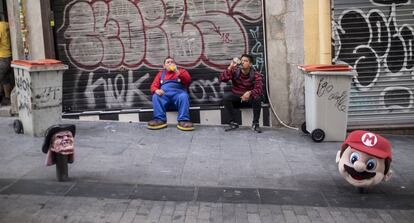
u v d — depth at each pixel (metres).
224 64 8.63
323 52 8.30
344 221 4.78
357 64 8.46
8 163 6.29
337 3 8.30
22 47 8.68
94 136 7.71
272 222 4.72
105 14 8.61
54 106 7.62
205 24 8.54
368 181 5.30
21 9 8.52
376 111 8.59
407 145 7.86
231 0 8.47
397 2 8.29
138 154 6.83
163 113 8.30
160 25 8.59
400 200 5.35
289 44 8.44
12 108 8.91
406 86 8.52
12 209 4.85
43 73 7.40
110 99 8.79
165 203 5.11
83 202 5.06
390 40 8.39
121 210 4.89
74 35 8.69
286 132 8.32
